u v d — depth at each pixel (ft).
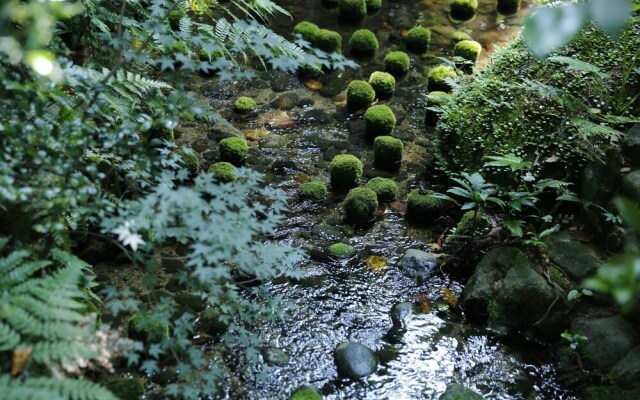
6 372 6.12
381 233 11.32
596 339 8.77
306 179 12.47
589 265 9.53
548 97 11.51
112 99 9.16
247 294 9.69
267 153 13.08
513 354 9.09
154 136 12.32
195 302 9.43
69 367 6.24
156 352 7.04
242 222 6.78
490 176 11.17
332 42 16.21
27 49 7.32
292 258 7.81
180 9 10.76
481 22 18.54
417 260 10.47
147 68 14.03
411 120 14.40
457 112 12.33
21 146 6.59
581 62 10.59
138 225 6.40
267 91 15.07
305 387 8.23
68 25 11.02
